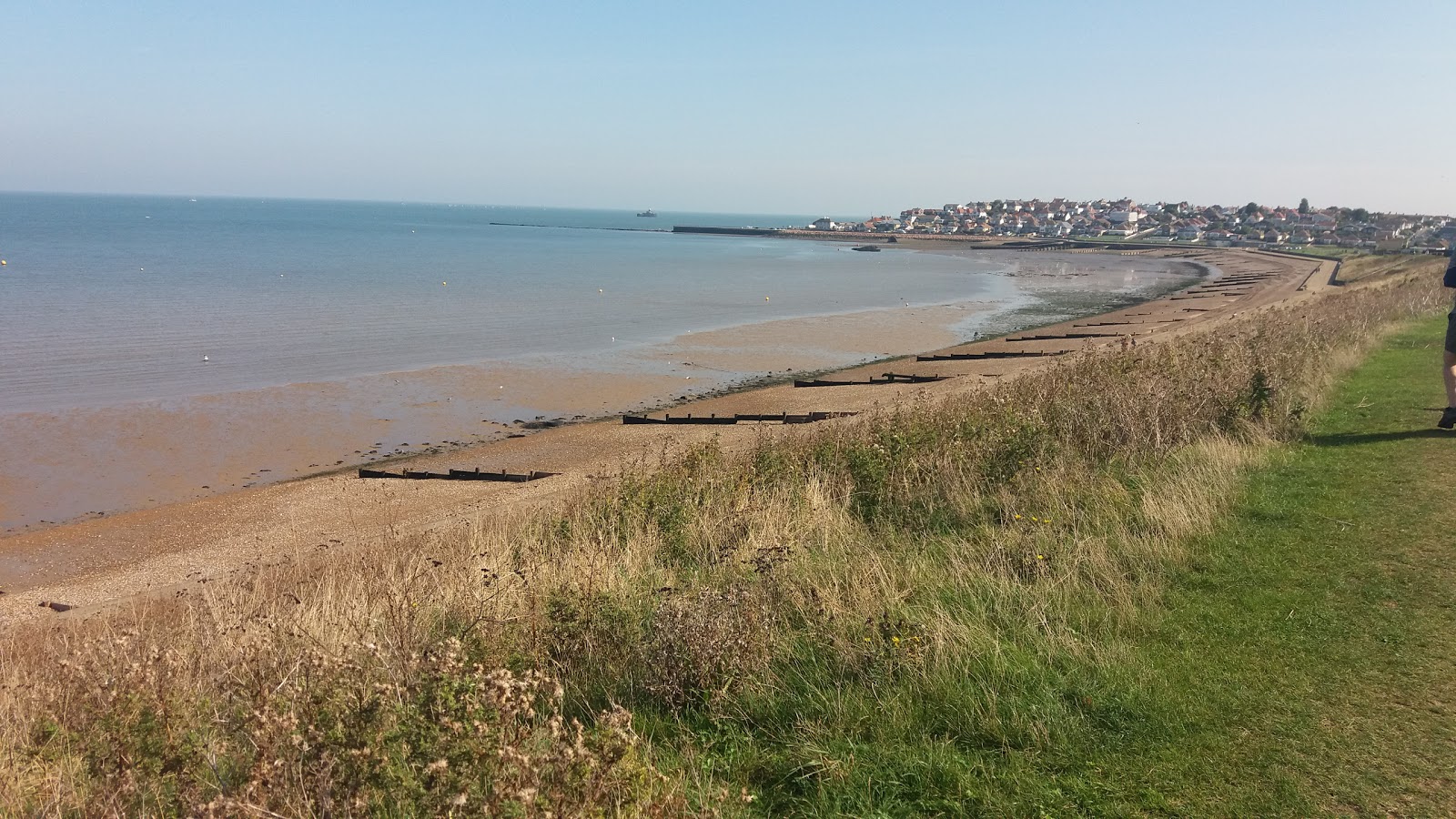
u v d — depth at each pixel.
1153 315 48.38
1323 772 3.69
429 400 25.94
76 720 4.39
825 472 9.48
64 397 24.52
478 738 3.27
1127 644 4.98
